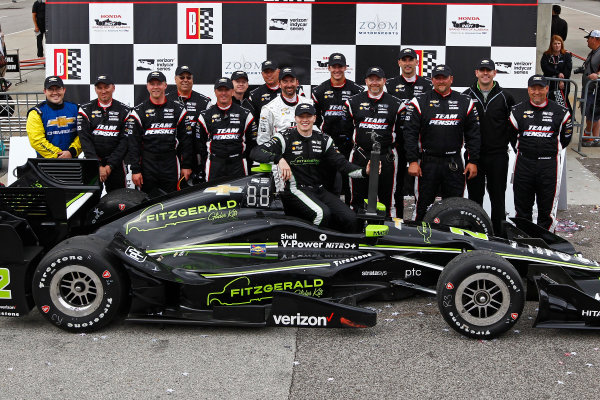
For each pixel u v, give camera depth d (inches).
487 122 261.3
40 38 647.8
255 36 318.7
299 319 190.5
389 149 261.3
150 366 171.3
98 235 208.8
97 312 189.0
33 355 177.2
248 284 197.5
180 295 198.1
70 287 190.4
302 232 205.6
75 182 217.6
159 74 255.0
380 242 206.2
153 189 265.3
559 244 224.2
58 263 187.0
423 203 259.8
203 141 268.2
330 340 187.2
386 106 256.2
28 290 195.0
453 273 183.9
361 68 321.7
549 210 259.1
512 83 322.3
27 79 565.6
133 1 316.2
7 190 201.8
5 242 189.8
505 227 235.8
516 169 259.1
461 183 256.7
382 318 201.8
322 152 215.3
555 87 384.2
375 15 317.4
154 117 258.1
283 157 213.9
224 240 204.8
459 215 233.0
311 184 216.4
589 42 413.7
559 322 187.8
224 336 190.1
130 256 191.5
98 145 263.4
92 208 223.8
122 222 213.0
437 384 162.1
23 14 1018.7
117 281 188.1
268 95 284.7
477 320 185.5
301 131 212.2
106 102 261.9
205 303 197.3
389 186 264.2
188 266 201.0
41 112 263.4
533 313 206.7
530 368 170.2
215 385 161.6
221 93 258.4
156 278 191.6
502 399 155.2
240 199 210.8
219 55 320.2
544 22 359.6
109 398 155.6
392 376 165.9
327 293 200.4
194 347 182.7
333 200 218.2
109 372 167.9
